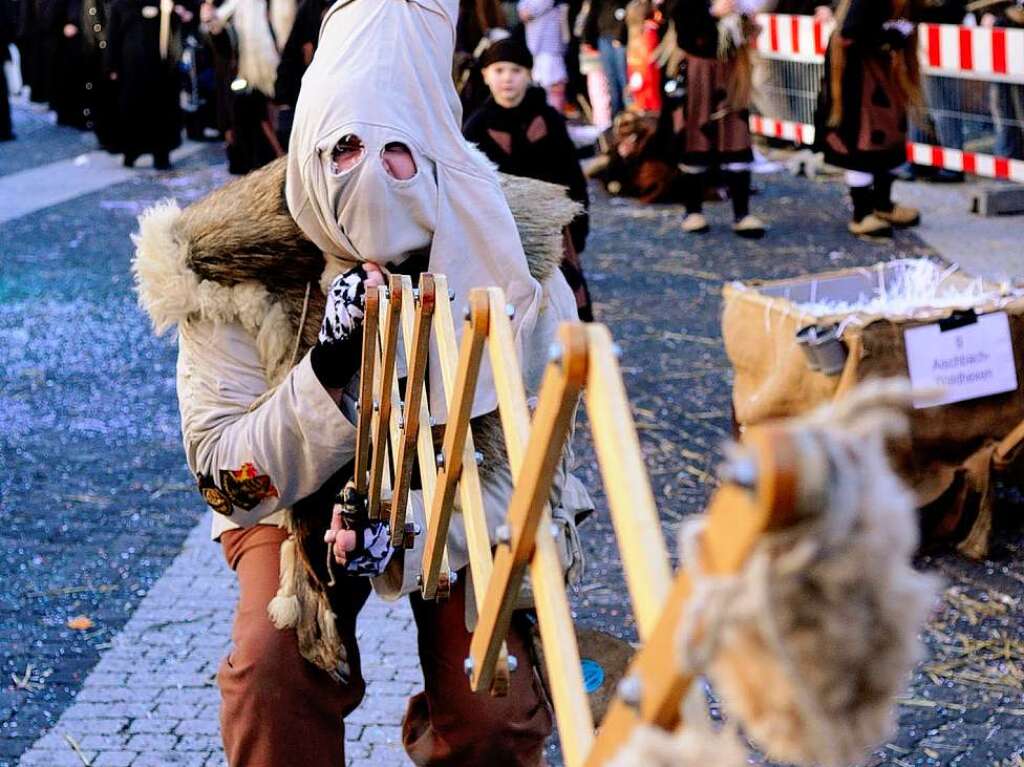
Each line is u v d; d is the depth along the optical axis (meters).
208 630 4.03
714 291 7.56
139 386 6.52
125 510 5.00
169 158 13.44
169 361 6.90
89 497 5.14
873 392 0.78
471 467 1.78
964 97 8.98
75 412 6.17
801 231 8.93
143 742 3.41
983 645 3.73
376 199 1.98
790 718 0.76
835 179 10.66
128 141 12.97
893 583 0.76
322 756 2.13
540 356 2.18
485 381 2.07
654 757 0.88
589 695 2.54
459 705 2.13
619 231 9.24
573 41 14.34
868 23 8.15
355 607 2.23
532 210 2.21
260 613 2.14
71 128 16.47
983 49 8.73
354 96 2.00
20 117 17.64
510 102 5.27
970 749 3.25
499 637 1.53
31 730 3.47
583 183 5.31
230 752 2.15
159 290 2.12
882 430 0.77
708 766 0.85
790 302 4.42
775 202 9.90
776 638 0.74
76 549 4.66
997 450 4.18
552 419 1.25
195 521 4.89
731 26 8.66
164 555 4.60
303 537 2.14
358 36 2.06
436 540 1.88
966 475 4.21
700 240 8.83
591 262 8.38
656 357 6.39
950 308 4.20
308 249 2.13
